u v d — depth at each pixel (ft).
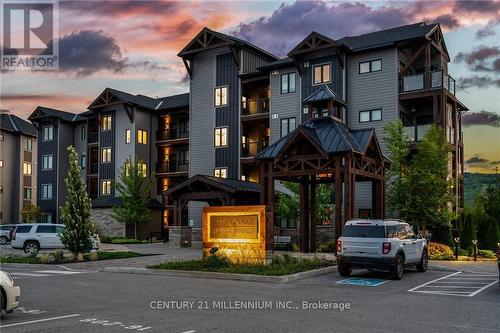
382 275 60.13
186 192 109.70
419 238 63.26
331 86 115.14
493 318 34.17
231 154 132.98
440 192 88.53
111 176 163.94
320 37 114.32
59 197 179.11
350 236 57.47
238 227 65.46
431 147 89.40
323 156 74.02
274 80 125.08
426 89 105.19
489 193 134.82
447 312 36.35
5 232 139.13
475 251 81.66
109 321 32.78
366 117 111.45
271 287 49.55
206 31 135.54
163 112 165.48
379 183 84.58
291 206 104.32
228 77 135.03
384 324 31.99
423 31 108.17
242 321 32.78
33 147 215.10
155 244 127.34
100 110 168.35
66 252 92.73
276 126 123.54
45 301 41.16
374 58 111.65
